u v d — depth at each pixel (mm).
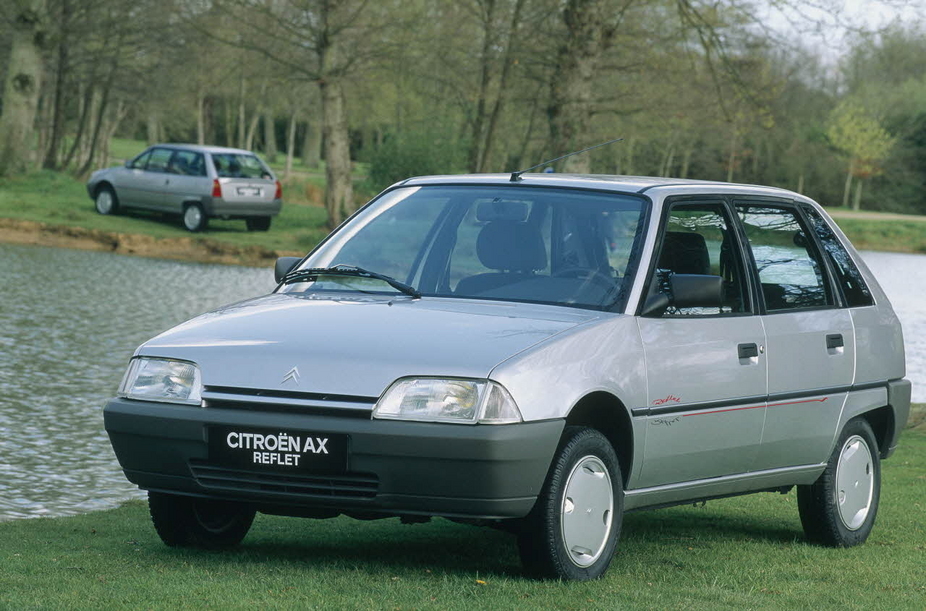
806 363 9555
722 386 8664
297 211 62938
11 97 57625
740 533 10750
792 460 9602
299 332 7645
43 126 83188
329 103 52531
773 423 9234
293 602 6691
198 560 8141
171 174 49969
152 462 7590
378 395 7129
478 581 7473
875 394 10430
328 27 49562
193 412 7418
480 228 8758
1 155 57531
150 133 117688
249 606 6555
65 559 8180
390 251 8906
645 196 8727
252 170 50844
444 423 7035
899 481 14734
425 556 8602
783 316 9453
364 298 8367
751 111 46094
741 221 9453
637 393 7918
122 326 26406
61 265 39312
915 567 9305
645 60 45094
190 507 8492
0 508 12195
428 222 9016
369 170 67250
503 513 7121
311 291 8641
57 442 15500
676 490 8578
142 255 46344
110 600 6660
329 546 9125
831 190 145375
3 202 50469
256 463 7289
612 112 45906
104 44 68188
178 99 87625
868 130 139375
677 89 46062
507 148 71625
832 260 10406
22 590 7004
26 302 29469
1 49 70188
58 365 21188
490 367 7152
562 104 44594
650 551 9414
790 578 8617
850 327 10188
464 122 65500
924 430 20188
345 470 7121
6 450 14898
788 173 141500
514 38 46062
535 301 8195
